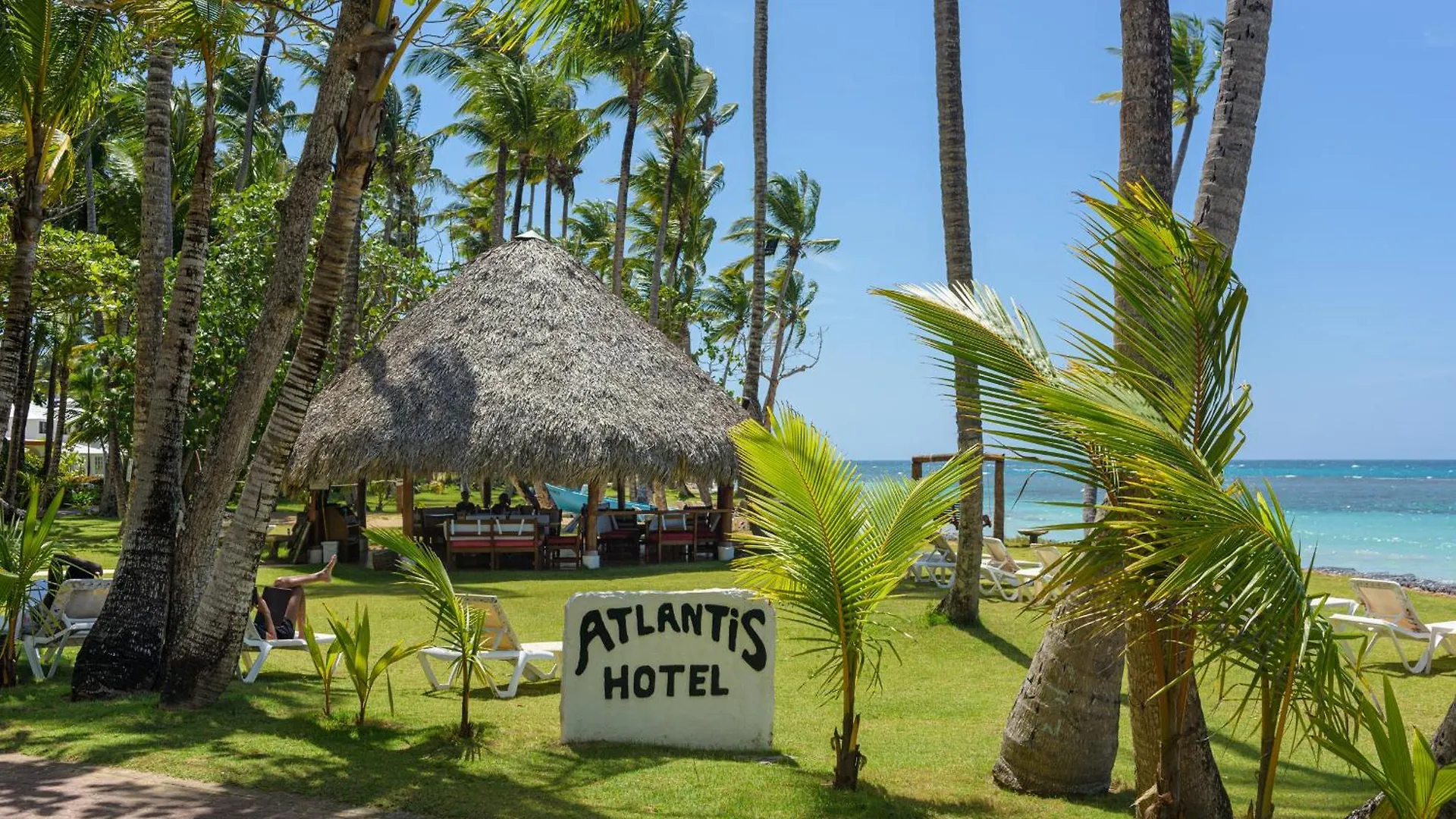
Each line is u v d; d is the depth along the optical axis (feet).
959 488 20.36
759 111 84.02
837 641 20.86
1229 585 12.32
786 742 25.49
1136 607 13.83
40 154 35.29
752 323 86.58
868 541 20.01
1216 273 14.24
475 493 145.79
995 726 27.91
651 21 102.42
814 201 166.09
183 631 26.40
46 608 31.48
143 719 23.45
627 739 23.36
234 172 116.67
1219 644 13.61
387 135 125.39
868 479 20.88
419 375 59.16
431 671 29.63
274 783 18.84
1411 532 145.89
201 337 68.03
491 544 61.67
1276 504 12.81
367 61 24.07
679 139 118.11
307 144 25.76
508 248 65.87
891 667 36.09
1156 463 12.58
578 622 23.16
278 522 98.37
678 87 110.42
